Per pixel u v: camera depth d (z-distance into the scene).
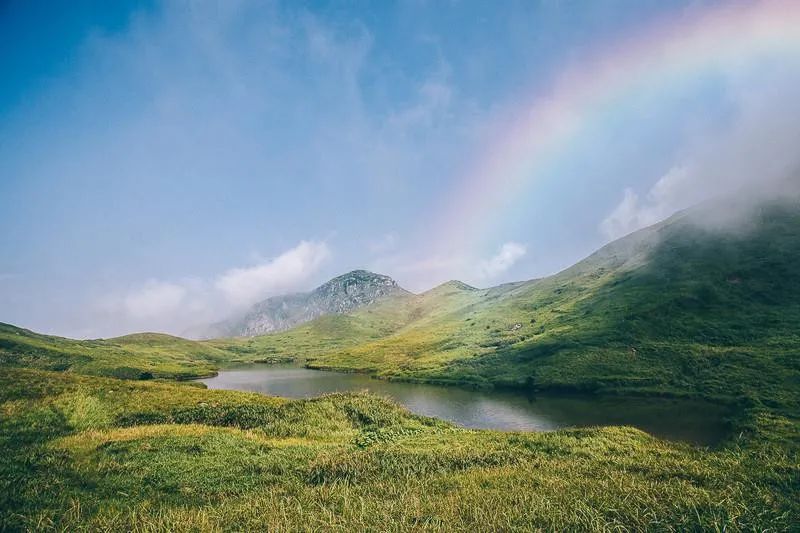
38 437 27.98
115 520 13.30
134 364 152.50
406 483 17.45
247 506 14.27
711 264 150.12
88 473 19.69
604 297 168.75
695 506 12.59
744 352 92.25
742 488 15.66
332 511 13.38
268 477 20.05
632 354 108.38
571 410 76.31
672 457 27.33
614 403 80.88
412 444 30.83
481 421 68.88
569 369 109.31
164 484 19.02
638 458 26.70
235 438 29.02
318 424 37.28
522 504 13.27
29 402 35.59
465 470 20.84
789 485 17.25
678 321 120.62
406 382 134.62
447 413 76.25
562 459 25.30
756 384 76.25
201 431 30.39
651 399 82.62
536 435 34.31
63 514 13.86
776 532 11.36
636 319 128.25
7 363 121.31
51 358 136.38
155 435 28.47
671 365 96.75
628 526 11.45
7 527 12.95
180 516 13.26
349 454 24.69
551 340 138.62
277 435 33.88
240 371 197.50
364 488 16.78
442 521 11.91
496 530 11.07
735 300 123.00
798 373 76.25
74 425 32.66
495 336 182.88
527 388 106.50
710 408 71.12
